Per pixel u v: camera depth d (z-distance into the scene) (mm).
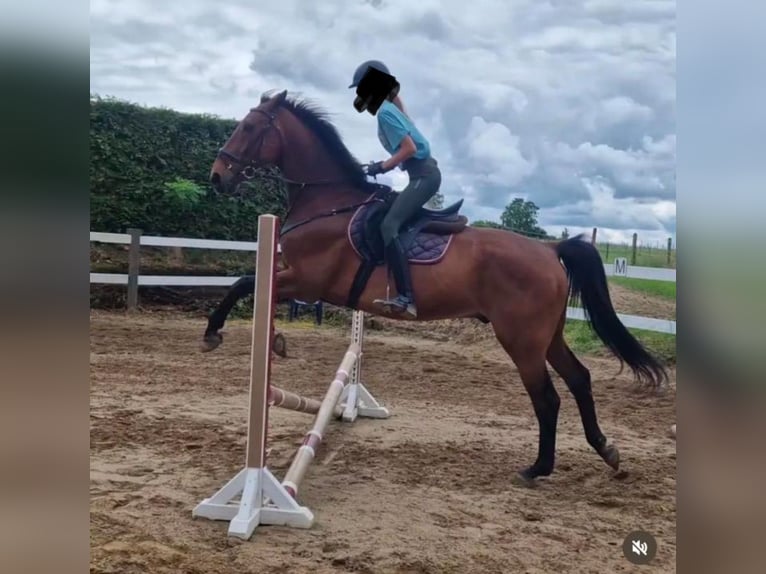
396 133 3072
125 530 2482
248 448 2643
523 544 2502
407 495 2883
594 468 3113
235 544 2432
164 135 3924
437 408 3883
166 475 2949
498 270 3088
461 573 2303
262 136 3354
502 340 3100
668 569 2389
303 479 3018
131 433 3369
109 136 3879
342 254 3270
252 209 4004
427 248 3150
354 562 2334
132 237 4016
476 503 2811
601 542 2535
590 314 3080
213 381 4066
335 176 3330
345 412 3752
